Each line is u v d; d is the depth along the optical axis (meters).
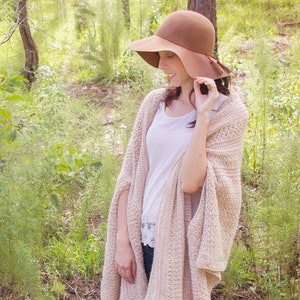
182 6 8.55
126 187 2.35
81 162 3.48
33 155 3.36
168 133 2.19
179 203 2.13
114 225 2.38
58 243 3.61
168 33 2.14
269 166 3.19
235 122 2.14
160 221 2.14
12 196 2.91
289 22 8.88
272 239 3.13
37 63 6.91
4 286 3.16
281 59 5.65
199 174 2.07
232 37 7.66
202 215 2.09
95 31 7.65
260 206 3.25
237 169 2.16
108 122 4.82
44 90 4.90
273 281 3.19
